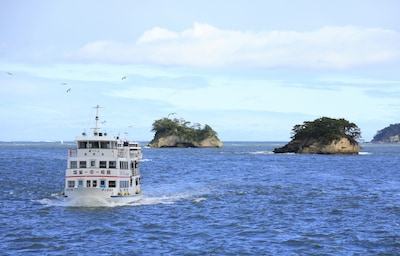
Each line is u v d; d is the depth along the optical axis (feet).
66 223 344.28
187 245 288.51
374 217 378.53
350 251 279.49
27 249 276.82
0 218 362.94
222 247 284.82
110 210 393.29
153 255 267.18
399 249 284.20
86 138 408.87
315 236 313.12
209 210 403.75
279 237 310.04
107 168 410.11
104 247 282.36
